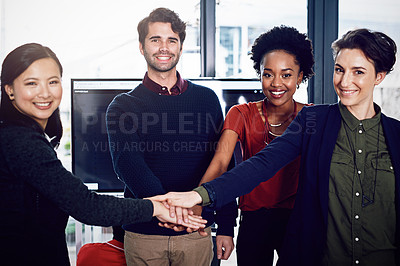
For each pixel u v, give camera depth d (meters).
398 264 1.22
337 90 1.29
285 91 1.68
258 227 1.71
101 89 2.49
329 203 1.27
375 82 1.27
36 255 1.11
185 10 2.96
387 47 1.22
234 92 2.52
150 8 3.18
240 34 3.44
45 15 3.16
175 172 1.68
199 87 1.81
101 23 3.22
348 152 1.27
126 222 1.25
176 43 1.70
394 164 1.21
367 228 1.24
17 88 1.17
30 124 1.14
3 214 1.07
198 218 1.51
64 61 3.20
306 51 1.70
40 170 1.08
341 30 3.01
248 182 1.38
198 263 1.70
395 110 3.01
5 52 3.11
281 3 3.24
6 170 1.07
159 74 1.72
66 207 1.13
